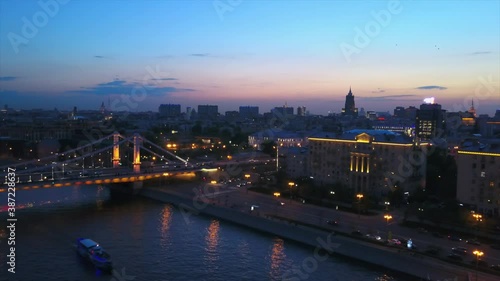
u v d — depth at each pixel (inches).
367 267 4736.7
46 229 5999.0
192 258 4968.0
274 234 5930.1
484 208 6102.4
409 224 5856.3
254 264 4805.6
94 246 4923.7
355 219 6136.8
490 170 6053.2
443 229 5585.6
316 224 5895.7
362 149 7618.1
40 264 4707.2
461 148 6525.6
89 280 4325.8
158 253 5113.2
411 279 4389.8
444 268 4320.9
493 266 4271.7
